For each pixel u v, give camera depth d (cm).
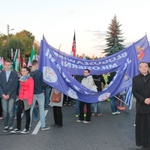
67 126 849
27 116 756
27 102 743
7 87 753
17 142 660
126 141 673
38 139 689
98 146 629
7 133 752
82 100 882
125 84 911
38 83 777
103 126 850
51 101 834
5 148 610
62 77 853
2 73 760
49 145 635
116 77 911
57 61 858
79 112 960
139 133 598
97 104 1031
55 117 838
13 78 757
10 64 762
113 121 930
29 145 634
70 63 1002
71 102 1438
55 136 721
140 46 922
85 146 629
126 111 1145
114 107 1064
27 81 739
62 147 620
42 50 850
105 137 713
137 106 598
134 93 601
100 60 1010
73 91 870
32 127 828
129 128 822
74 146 628
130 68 916
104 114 1073
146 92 590
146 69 599
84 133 757
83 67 1009
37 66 798
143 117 591
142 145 593
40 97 786
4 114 762
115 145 637
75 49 1549
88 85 901
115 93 902
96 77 1076
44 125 802
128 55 930
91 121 930
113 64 1000
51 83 832
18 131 752
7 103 763
